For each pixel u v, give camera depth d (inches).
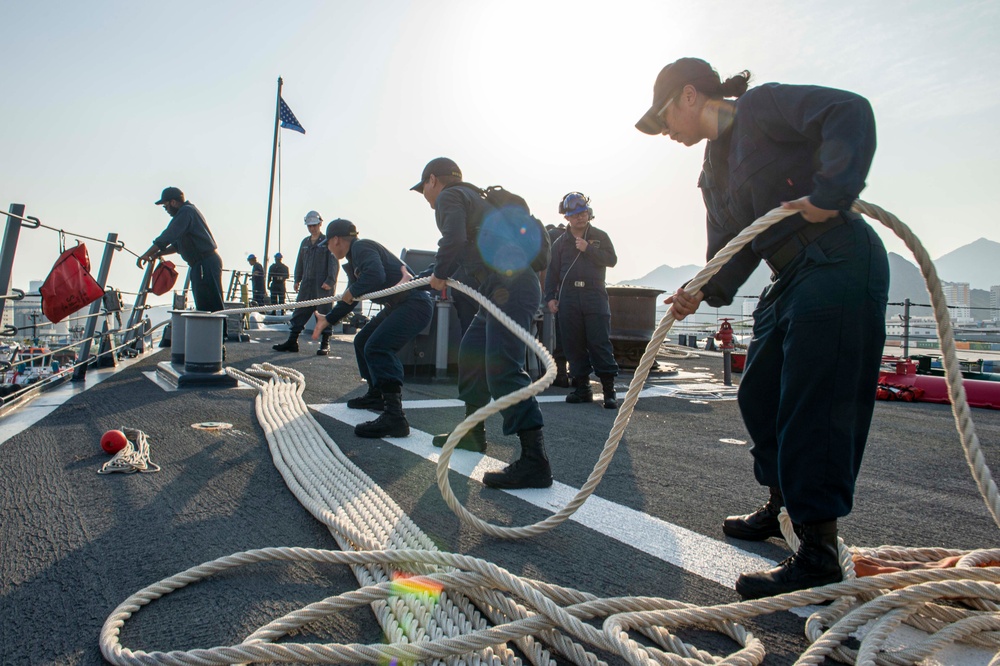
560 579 76.1
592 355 223.8
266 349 370.3
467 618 64.7
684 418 201.2
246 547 82.4
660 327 79.3
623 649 54.2
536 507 104.7
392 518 90.4
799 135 71.1
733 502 109.5
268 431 149.3
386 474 121.6
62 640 58.5
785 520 84.1
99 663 54.9
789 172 72.2
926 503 113.6
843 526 99.8
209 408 182.9
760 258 78.7
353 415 185.9
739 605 62.8
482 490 113.5
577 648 58.2
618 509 104.3
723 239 86.7
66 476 112.2
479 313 142.6
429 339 282.8
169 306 389.7
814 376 69.6
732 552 86.1
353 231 170.2
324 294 354.0
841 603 63.7
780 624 66.7
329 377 268.2
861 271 68.8
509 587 63.7
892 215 68.9
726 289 85.7
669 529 95.0
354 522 88.0
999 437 181.0
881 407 242.5
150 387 219.8
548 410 214.5
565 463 137.2
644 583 75.7
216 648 53.6
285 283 652.1
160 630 61.1
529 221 127.6
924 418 214.5
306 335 487.8
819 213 64.4
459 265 130.9
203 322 222.8
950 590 59.4
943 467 142.8
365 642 60.7
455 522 95.9
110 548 80.9
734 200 79.5
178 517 93.0
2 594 67.7
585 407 224.2
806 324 70.1
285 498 103.3
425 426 172.6
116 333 281.9
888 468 141.4
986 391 243.3
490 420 182.9
